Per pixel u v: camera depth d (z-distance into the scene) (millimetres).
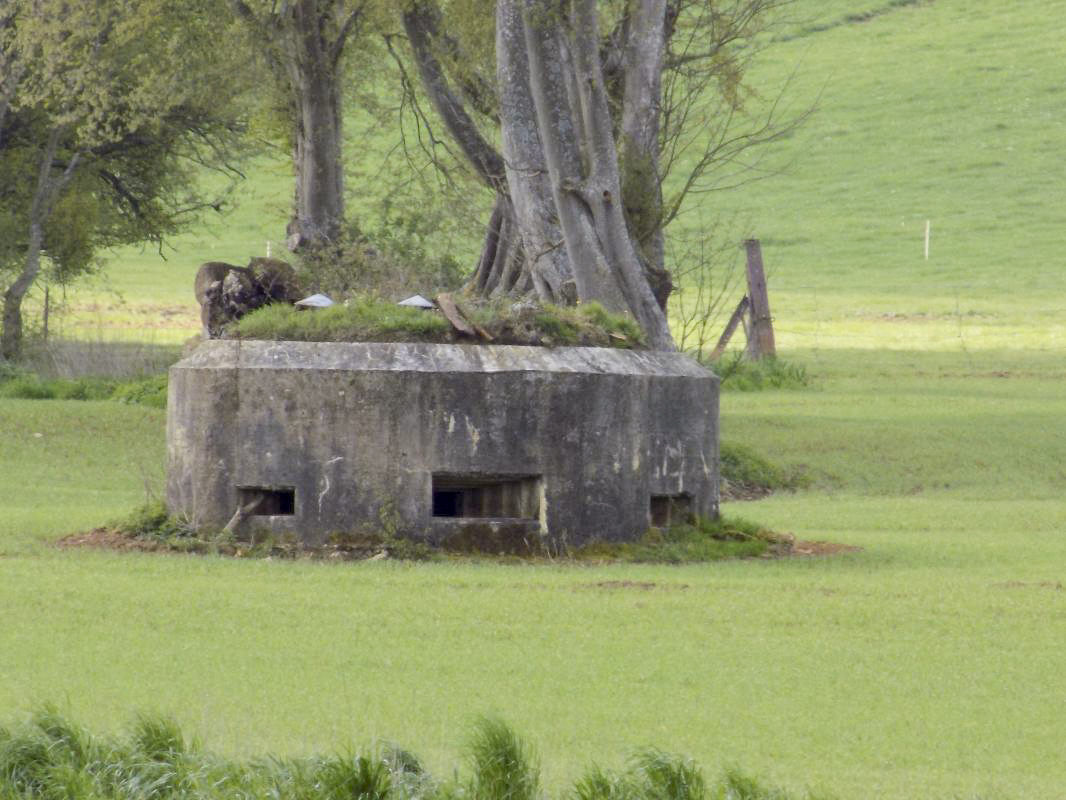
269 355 57031
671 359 61562
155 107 125625
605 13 104188
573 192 87938
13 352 128125
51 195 133000
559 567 54594
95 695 35500
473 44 110188
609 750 32031
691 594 49312
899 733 34094
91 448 88875
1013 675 39344
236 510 56844
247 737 32188
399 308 59250
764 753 32344
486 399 56375
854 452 90812
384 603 46594
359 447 56125
